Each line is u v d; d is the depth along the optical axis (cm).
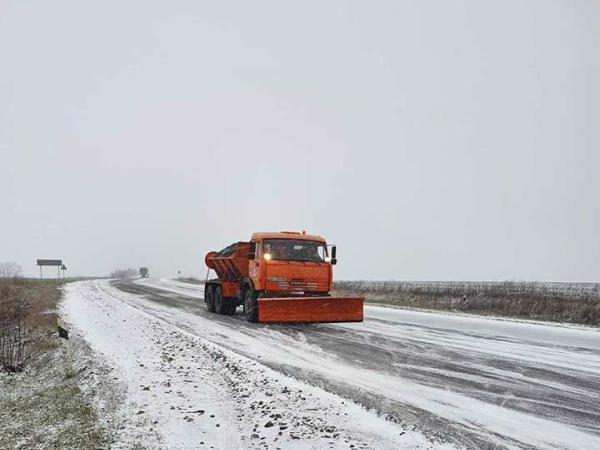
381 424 620
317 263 1569
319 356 1022
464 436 583
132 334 1299
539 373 871
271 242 1549
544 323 1549
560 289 2162
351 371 888
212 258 1953
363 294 2798
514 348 1108
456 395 740
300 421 631
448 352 1062
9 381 950
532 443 563
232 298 1806
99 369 920
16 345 1184
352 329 1412
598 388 775
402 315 1808
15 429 680
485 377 845
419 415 652
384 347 1123
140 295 2725
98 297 2514
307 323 1545
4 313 1652
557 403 702
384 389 771
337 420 633
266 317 1447
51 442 613
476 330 1392
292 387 768
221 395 748
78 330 1377
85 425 651
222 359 969
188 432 607
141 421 645
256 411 673
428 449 547
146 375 862
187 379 835
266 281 1517
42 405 775
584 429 605
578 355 1024
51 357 1086
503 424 621
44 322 1500
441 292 2466
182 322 1566
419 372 881
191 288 3581
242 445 568
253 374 850
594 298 1870
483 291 2297
